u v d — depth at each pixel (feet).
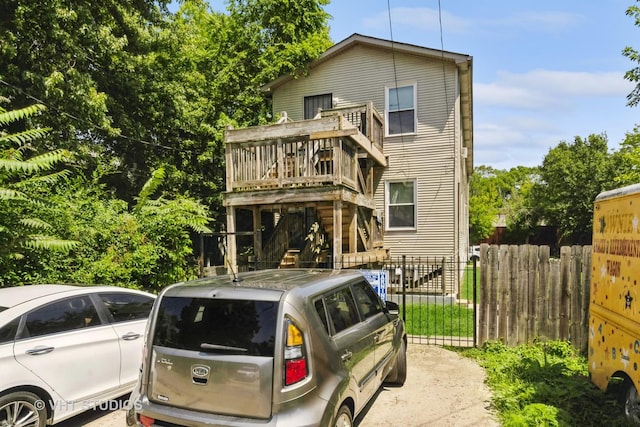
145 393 9.52
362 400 11.41
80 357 13.11
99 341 13.79
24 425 11.64
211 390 8.71
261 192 31.37
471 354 20.49
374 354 12.64
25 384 11.61
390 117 44.52
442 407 14.40
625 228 12.65
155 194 49.24
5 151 20.47
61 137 34.40
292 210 44.91
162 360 9.33
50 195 23.70
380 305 14.66
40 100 31.45
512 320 21.02
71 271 22.44
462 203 55.26
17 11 29.30
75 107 33.47
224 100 56.24
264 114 57.67
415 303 36.70
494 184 162.81
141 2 41.63
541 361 18.53
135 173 48.91
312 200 30.04
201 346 8.99
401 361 16.19
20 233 19.17
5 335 11.60
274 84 49.49
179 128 50.24
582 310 20.03
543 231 116.67
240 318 8.98
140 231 27.02
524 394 14.70
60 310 13.20
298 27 58.39
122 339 14.58
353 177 33.42
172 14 47.47
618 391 13.69
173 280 27.61
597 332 14.64
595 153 98.02
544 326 20.61
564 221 97.86
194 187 53.01
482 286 21.48
